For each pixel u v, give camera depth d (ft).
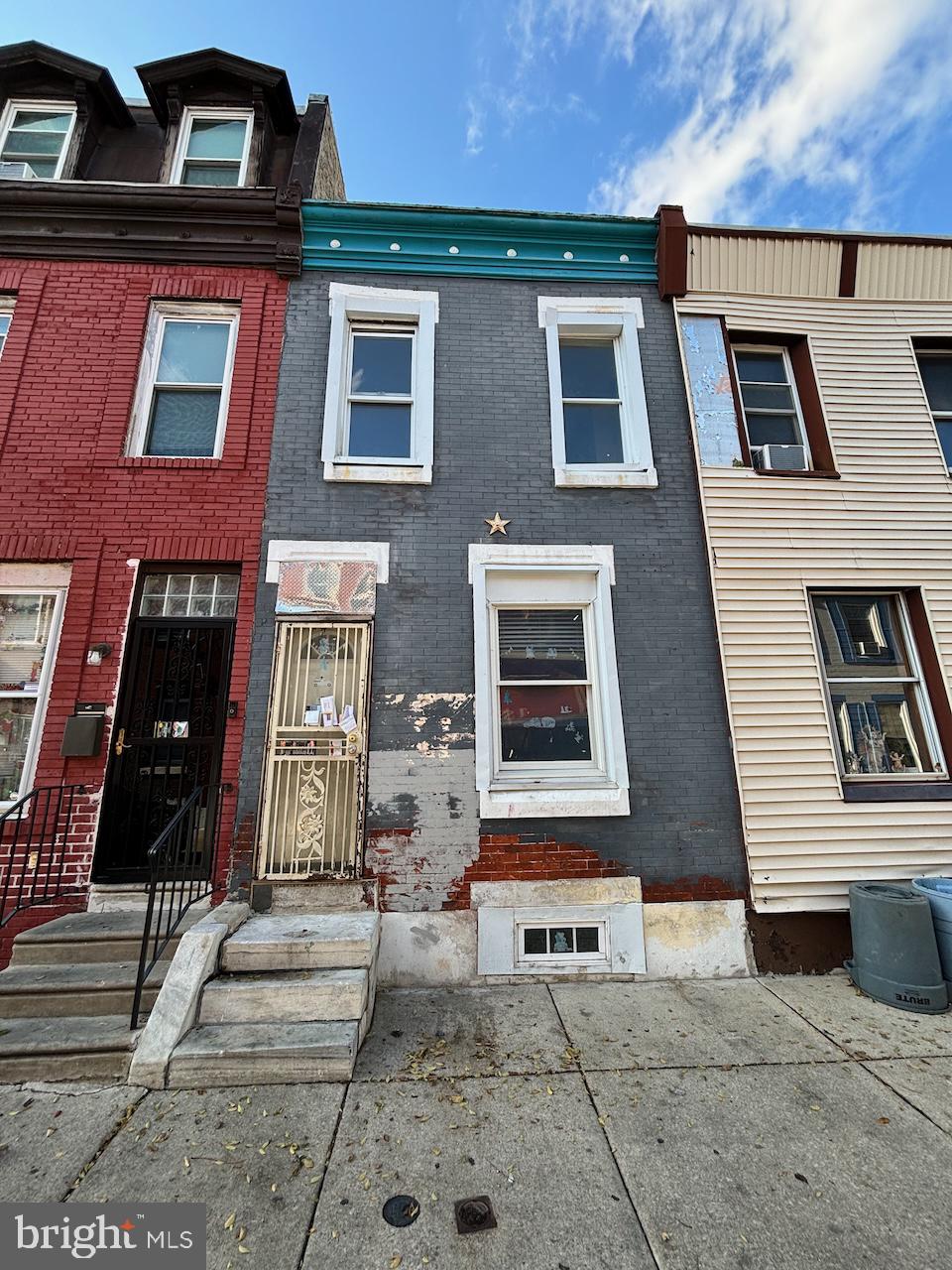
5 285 20.04
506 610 19.16
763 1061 12.19
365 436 20.39
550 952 16.38
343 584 18.15
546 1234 8.16
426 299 21.16
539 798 16.99
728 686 18.22
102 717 16.87
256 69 23.00
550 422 20.33
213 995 12.35
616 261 22.08
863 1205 8.64
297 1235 8.07
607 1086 11.27
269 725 16.96
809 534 19.71
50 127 22.95
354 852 16.46
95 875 16.17
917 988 14.43
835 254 22.08
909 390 21.49
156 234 20.84
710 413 20.65
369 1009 13.48
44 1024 12.35
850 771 18.61
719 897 16.97
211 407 20.43
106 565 17.93
